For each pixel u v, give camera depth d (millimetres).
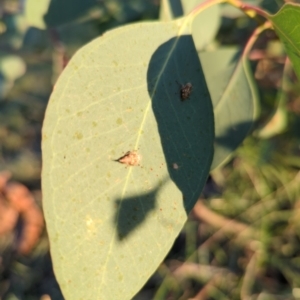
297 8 382
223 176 761
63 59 551
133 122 383
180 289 705
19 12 619
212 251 729
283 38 396
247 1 505
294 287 688
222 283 705
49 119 371
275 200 738
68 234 371
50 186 369
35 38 618
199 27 471
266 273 712
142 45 390
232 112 454
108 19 562
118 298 375
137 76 386
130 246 377
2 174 857
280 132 675
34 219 819
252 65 635
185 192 384
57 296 700
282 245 720
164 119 386
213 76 461
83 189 374
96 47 380
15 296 729
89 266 373
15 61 636
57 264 369
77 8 487
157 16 567
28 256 783
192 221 747
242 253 723
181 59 395
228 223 733
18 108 821
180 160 385
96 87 378
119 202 378
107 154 378
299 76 401
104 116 379
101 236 375
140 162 381
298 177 740
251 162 743
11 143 880
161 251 380
